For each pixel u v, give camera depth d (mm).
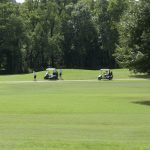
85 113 37906
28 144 19688
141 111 39938
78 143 19969
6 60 169500
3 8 161125
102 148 18641
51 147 18875
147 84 87812
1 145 19391
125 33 54031
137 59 52500
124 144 19750
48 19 170875
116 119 32906
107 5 175750
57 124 29484
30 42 165000
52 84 88062
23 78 112125
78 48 177875
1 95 62281
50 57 171875
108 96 59000
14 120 32094
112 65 179875
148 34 52375
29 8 174750
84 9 177125
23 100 52562
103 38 173000
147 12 53094
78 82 94875
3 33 159750
